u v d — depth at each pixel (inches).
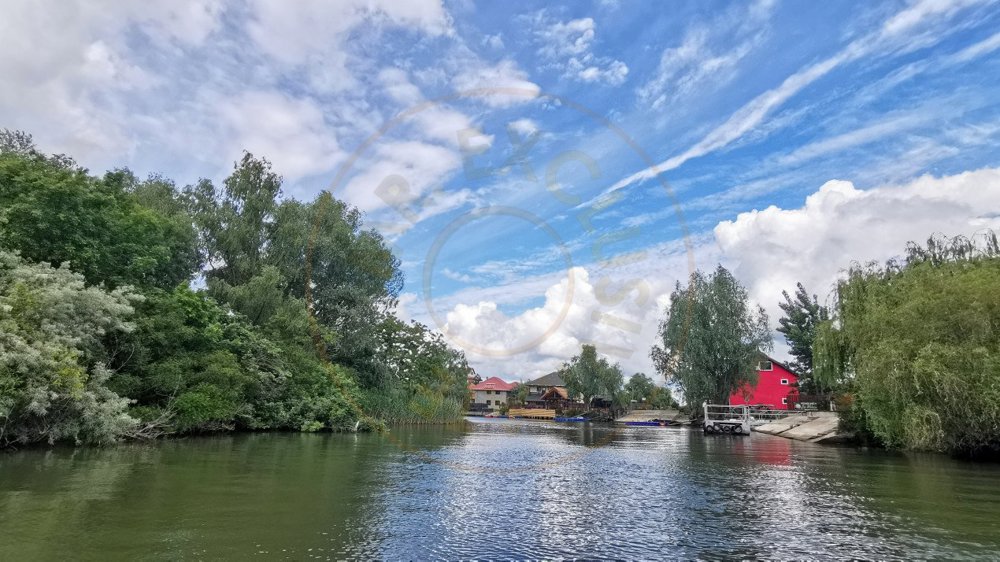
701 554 215.6
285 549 204.2
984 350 546.6
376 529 239.3
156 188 1077.8
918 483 399.5
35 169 627.2
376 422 955.3
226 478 350.0
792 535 244.7
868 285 750.5
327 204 1075.9
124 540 206.4
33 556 185.2
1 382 412.8
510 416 2316.7
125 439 553.9
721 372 1390.3
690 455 609.3
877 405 640.4
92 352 548.1
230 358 741.3
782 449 703.7
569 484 386.3
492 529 247.8
